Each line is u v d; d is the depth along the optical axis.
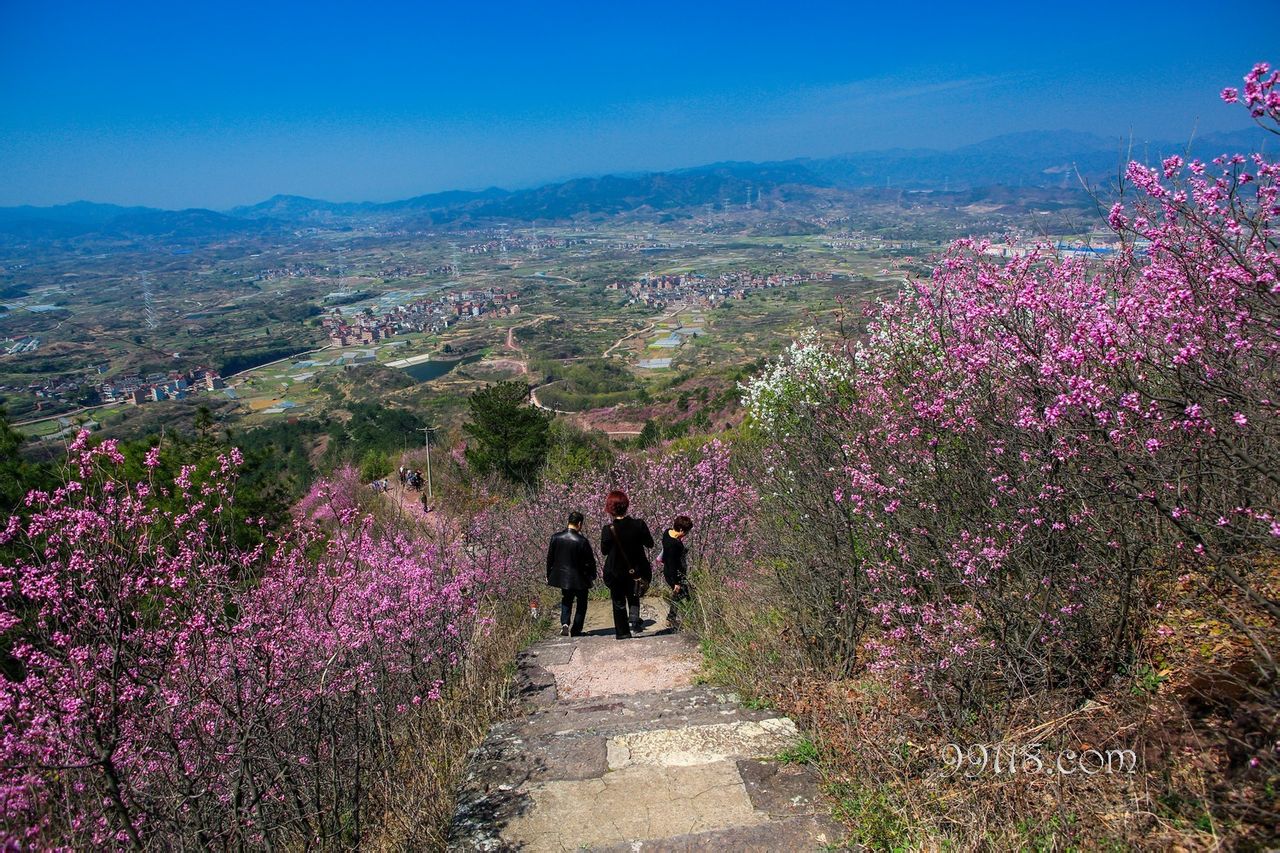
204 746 2.93
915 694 3.29
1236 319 2.27
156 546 3.15
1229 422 2.39
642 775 3.15
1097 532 2.78
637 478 10.73
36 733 2.58
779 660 4.29
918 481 3.48
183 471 3.60
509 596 7.68
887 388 4.20
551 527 10.24
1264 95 2.01
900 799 2.65
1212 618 2.68
